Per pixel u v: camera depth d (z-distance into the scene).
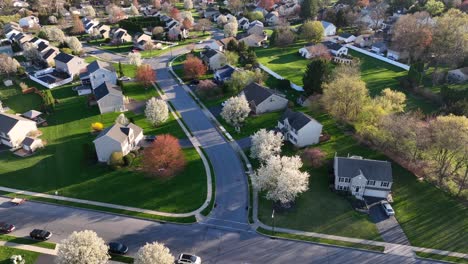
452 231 55.56
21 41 138.75
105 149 70.50
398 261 50.75
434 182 66.19
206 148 77.31
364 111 79.06
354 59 123.94
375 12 175.88
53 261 49.38
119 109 92.88
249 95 94.50
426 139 67.06
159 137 72.44
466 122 64.25
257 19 190.38
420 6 182.38
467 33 117.06
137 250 51.91
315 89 94.44
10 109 94.25
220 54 121.19
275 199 59.09
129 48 148.38
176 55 139.25
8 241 52.75
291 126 77.12
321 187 65.00
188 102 98.62
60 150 76.25
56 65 118.81
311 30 148.25
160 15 194.25
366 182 61.75
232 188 65.25
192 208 60.28
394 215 58.78
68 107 95.00
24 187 65.00
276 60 134.75
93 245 45.75
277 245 53.25
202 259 50.66
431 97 98.94
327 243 53.44
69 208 60.06
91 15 197.88
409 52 129.75
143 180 67.06
